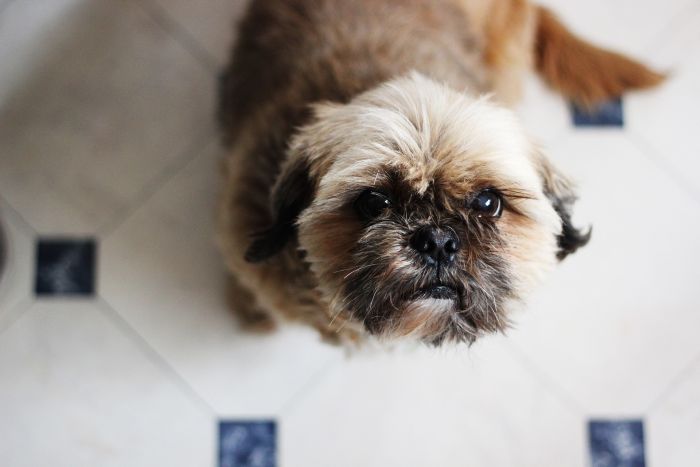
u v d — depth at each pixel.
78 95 0.96
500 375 0.94
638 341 0.95
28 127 0.95
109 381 0.92
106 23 0.97
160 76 0.97
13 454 0.91
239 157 0.80
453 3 0.85
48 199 0.94
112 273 0.94
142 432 0.92
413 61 0.79
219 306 0.94
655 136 0.99
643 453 0.94
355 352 0.84
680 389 0.95
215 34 0.98
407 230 0.67
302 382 0.93
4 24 0.96
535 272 0.71
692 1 0.99
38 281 0.93
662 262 0.97
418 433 0.93
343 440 0.93
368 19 0.81
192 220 0.95
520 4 0.91
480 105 0.69
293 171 0.70
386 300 0.69
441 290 0.69
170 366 0.93
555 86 0.98
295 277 0.75
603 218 0.97
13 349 0.92
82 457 0.91
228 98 0.89
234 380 0.93
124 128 0.96
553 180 0.73
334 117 0.69
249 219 0.77
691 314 0.96
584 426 0.94
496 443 0.93
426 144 0.66
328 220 0.68
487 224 0.68
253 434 0.92
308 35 0.80
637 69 0.96
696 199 0.98
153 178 0.95
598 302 0.96
